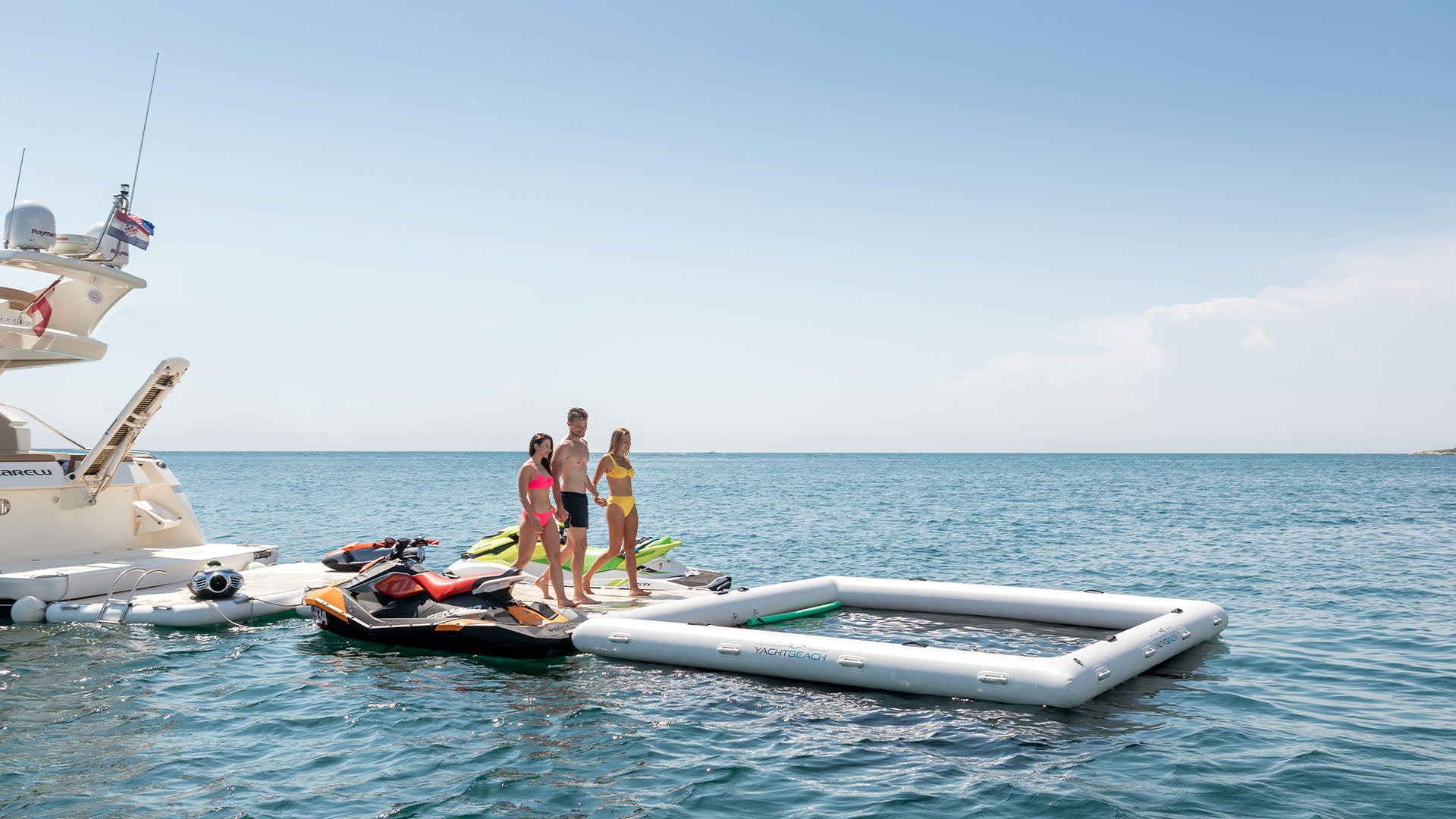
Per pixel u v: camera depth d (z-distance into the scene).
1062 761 5.94
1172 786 5.50
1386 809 5.18
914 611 11.16
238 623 10.46
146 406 11.83
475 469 120.75
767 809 5.13
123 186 12.24
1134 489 54.78
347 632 9.63
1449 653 9.34
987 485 63.84
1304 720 6.94
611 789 5.42
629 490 11.12
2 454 12.08
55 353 12.05
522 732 6.50
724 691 7.61
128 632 9.91
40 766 5.76
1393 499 41.94
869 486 61.53
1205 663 8.82
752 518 31.44
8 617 10.62
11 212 11.48
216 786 5.42
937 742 6.33
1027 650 9.09
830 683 7.80
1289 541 22.45
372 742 6.26
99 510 12.55
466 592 9.55
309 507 37.12
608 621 8.91
